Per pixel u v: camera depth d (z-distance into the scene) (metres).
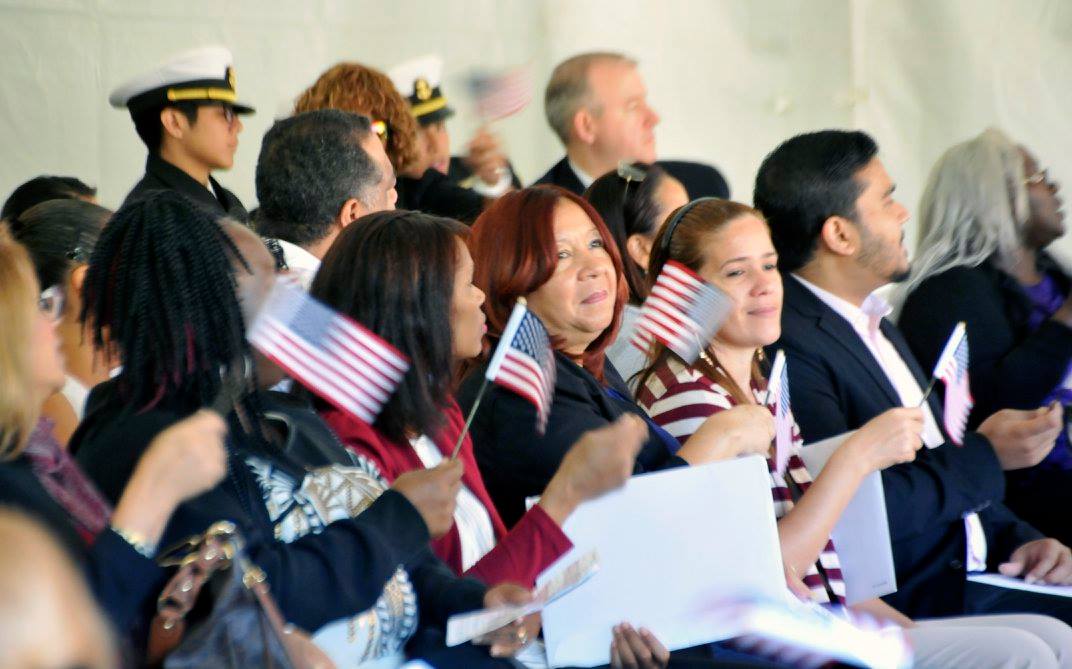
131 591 4.63
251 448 5.69
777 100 16.52
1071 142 16.77
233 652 4.68
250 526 5.27
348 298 6.75
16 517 2.62
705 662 7.02
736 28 16.39
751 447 7.79
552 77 13.75
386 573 5.54
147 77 10.92
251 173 14.16
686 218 9.03
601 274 8.13
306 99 11.41
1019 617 9.06
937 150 16.81
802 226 9.97
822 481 8.01
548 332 8.12
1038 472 10.75
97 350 5.61
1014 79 16.75
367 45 14.60
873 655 8.02
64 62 13.28
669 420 8.55
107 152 13.45
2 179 13.12
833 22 16.66
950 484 9.24
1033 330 11.30
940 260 11.30
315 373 6.51
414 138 11.61
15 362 4.89
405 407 6.77
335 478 5.90
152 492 4.74
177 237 5.52
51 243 8.17
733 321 8.84
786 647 7.49
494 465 7.75
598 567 6.76
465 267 7.03
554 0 15.36
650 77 16.06
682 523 6.91
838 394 9.76
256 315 5.77
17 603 2.52
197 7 13.82
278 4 14.20
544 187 8.31
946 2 16.67
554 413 7.73
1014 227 11.29
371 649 5.94
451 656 6.12
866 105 16.81
